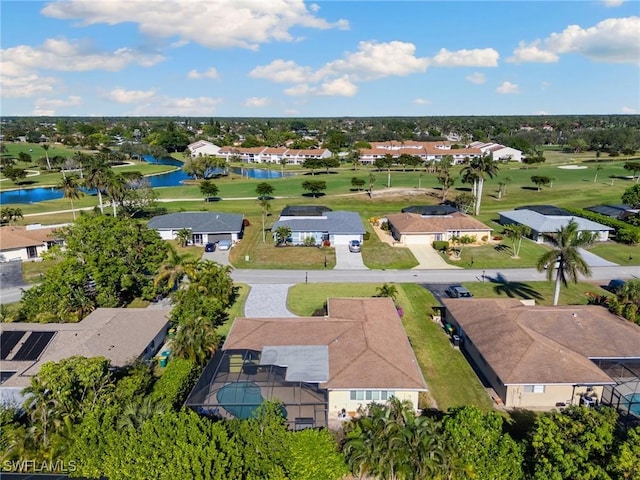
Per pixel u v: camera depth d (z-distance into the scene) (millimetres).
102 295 50531
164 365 41750
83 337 40438
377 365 35250
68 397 29859
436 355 43500
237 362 36188
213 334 40625
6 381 34594
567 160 195250
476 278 64250
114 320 44562
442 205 105312
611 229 81625
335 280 63562
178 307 45438
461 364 42031
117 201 97312
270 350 37344
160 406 29359
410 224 82250
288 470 26625
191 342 38812
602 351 38625
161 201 120062
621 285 57688
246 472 25781
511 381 34500
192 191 134875
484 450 26875
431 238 80750
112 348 39594
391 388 33344
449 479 25703
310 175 167250
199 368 38438
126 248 53344
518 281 63094
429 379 39562
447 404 36219
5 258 72750
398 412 28578
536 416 34781
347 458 27672
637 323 43906
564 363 36062
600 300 53875
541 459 25641
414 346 45031
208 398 32344
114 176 94750
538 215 88875
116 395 31281
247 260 72062
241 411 31766
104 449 26500
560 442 25984
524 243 81188
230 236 82438
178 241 82562
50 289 47281
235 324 42500
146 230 58562
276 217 101375
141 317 46156
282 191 134750
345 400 34125
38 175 163375
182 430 26250
